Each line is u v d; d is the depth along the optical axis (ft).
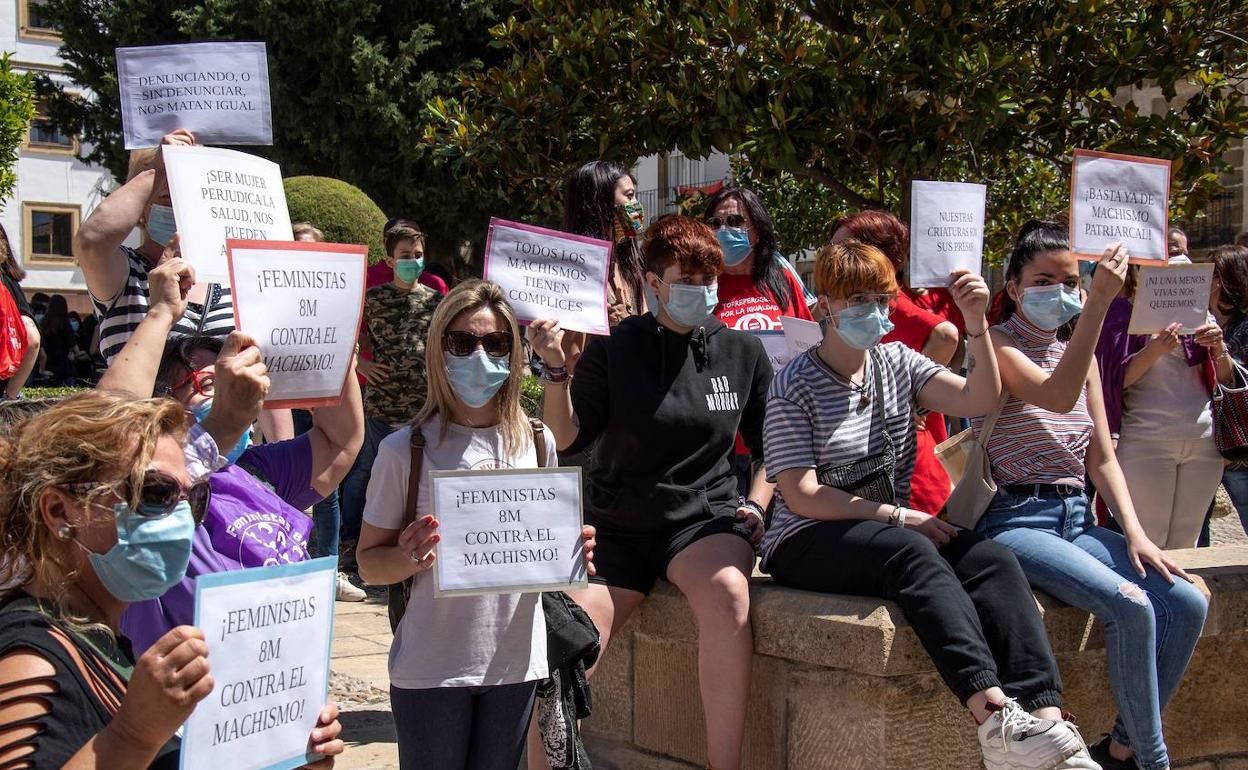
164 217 11.21
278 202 10.53
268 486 9.17
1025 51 24.34
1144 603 12.10
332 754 7.39
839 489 12.18
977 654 10.75
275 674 7.07
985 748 10.66
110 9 55.88
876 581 11.62
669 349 12.71
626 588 12.84
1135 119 24.02
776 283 16.88
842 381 12.36
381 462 10.24
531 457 10.55
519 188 27.91
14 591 6.05
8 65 66.18
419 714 10.03
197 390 9.31
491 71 26.45
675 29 24.39
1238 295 17.88
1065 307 13.00
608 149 25.08
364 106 53.21
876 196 29.60
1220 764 14.32
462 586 9.66
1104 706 13.24
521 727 10.34
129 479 6.05
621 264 15.71
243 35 53.21
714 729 11.96
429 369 10.27
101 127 63.46
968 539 11.91
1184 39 22.97
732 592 11.98
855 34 24.20
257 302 9.12
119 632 6.52
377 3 53.78
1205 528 18.17
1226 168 25.94
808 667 12.16
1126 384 16.38
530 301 12.44
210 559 8.28
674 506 12.53
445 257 58.54
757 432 13.61
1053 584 12.54
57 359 73.92
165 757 6.75
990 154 25.77
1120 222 13.21
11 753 5.41
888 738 11.48
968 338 12.50
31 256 123.13
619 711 14.37
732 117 23.45
